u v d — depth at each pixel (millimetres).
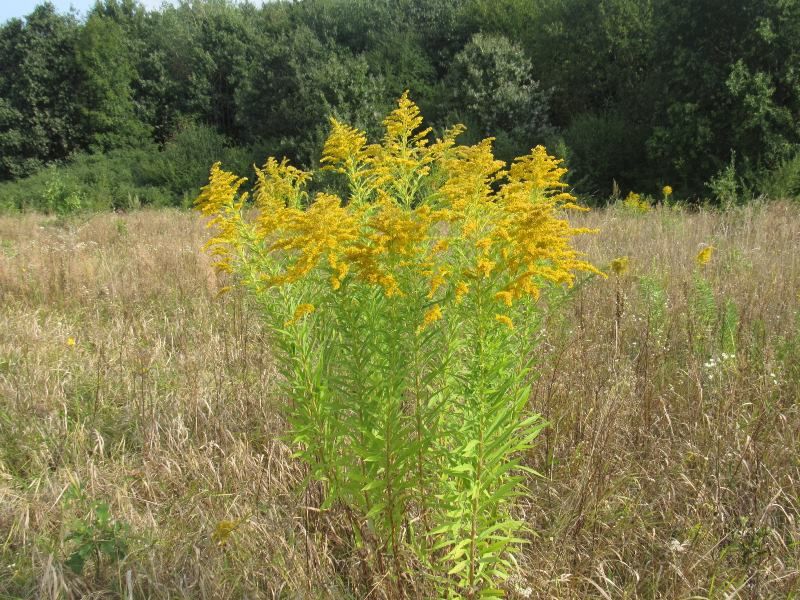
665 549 3320
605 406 4062
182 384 5434
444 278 2934
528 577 3195
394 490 3094
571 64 26609
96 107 34250
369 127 24906
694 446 3959
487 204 3000
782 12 16688
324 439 3352
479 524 3121
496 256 3020
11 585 3324
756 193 16297
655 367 4883
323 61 27938
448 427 3229
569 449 4047
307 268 2879
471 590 2980
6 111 33875
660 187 18672
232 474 4070
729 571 3129
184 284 8312
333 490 3289
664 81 19562
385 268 2887
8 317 7332
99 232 13594
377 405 3057
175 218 16578
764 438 3953
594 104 27250
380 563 3234
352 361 3104
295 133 27500
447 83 26156
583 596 3121
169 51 37125
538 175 3629
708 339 5113
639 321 5574
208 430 4668
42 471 4273
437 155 3732
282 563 3246
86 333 6715
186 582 3264
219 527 3311
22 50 33938
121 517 3756
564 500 3611
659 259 7594
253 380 5258
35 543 3508
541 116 24422
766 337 5133
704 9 17766
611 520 3545
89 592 3197
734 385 4250
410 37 30516
